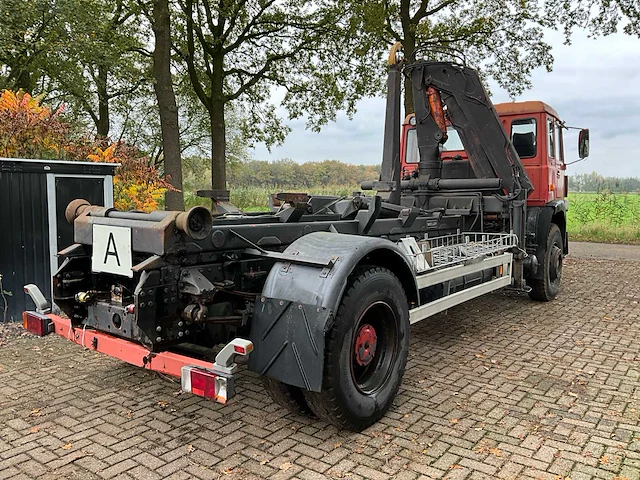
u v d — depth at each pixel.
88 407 3.56
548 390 3.86
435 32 15.31
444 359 4.59
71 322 3.40
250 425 3.30
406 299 3.59
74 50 10.80
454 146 7.29
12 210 5.55
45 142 6.91
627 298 7.30
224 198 4.86
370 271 3.28
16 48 10.49
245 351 2.62
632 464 2.80
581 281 8.77
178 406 3.59
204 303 2.97
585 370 4.29
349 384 3.05
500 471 2.73
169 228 2.84
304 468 2.77
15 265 5.61
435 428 3.24
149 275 2.81
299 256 3.12
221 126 15.34
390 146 5.40
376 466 2.79
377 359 3.46
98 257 3.21
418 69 6.28
